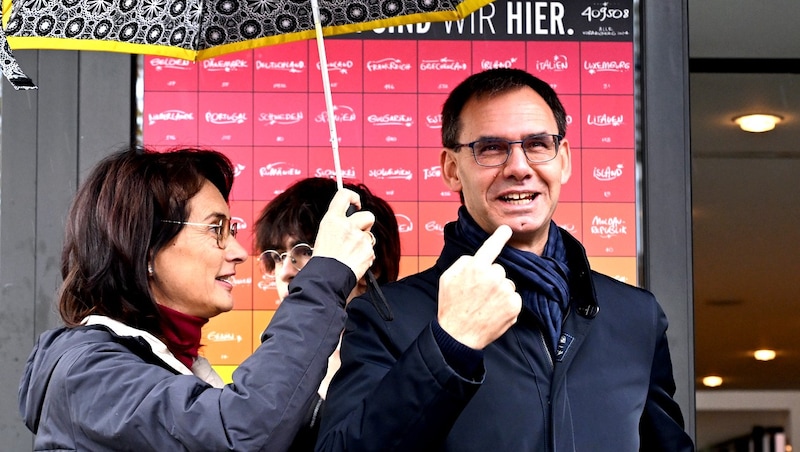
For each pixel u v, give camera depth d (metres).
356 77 4.04
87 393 2.40
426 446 2.42
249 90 4.02
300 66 4.03
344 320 2.47
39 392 2.50
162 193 2.65
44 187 3.98
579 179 4.03
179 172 2.68
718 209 4.52
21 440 3.93
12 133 3.98
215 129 4.01
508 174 2.81
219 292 2.72
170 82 4.01
